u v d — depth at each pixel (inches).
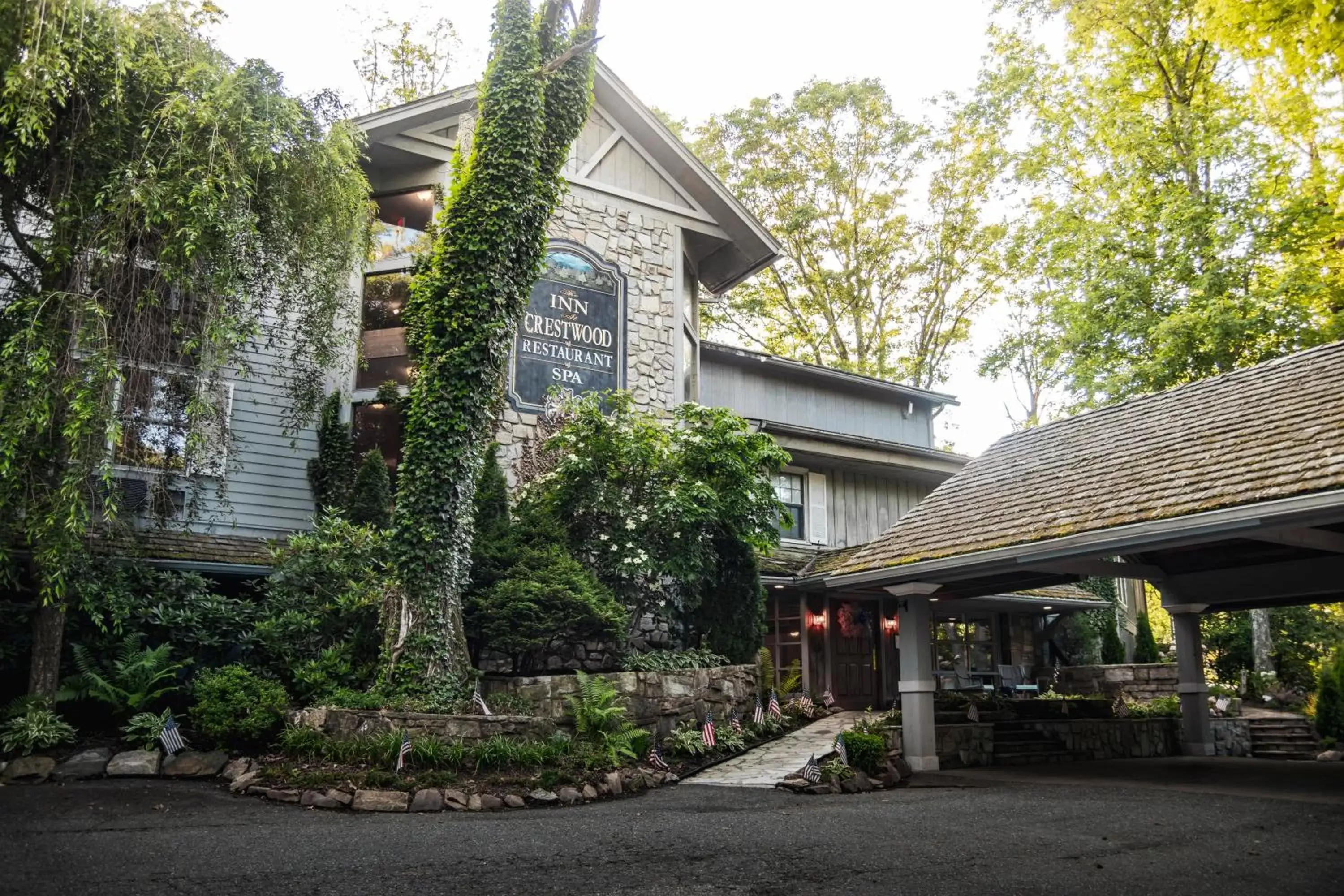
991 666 802.8
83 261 390.9
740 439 547.5
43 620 400.2
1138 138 806.5
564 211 637.3
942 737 495.2
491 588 484.1
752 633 567.2
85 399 362.0
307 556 468.8
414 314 542.0
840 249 1098.1
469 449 443.5
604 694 421.7
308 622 448.1
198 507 475.2
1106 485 419.8
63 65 363.3
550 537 516.4
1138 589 977.5
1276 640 869.2
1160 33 822.5
